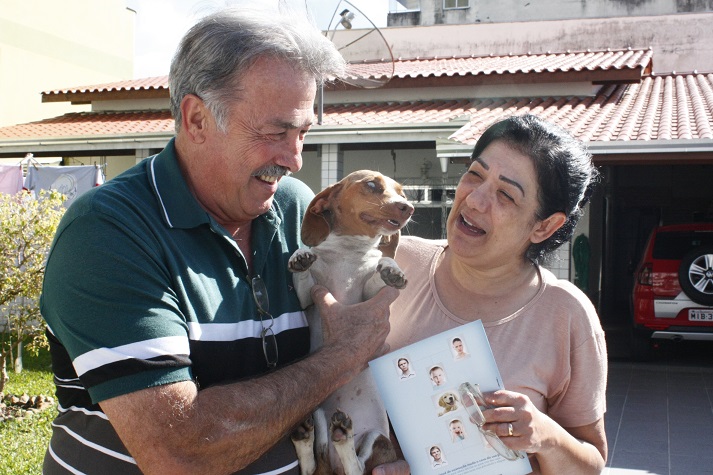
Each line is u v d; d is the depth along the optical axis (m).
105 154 13.50
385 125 11.13
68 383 2.13
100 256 1.94
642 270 10.03
